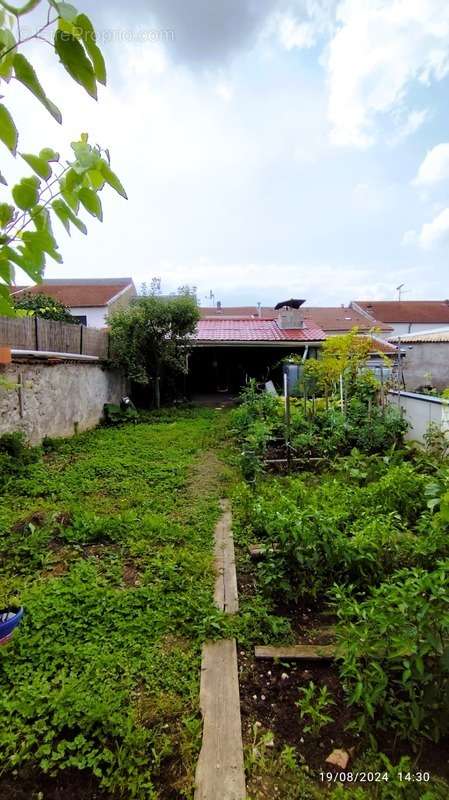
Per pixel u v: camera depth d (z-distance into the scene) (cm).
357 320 2295
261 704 184
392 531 281
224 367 1377
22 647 207
